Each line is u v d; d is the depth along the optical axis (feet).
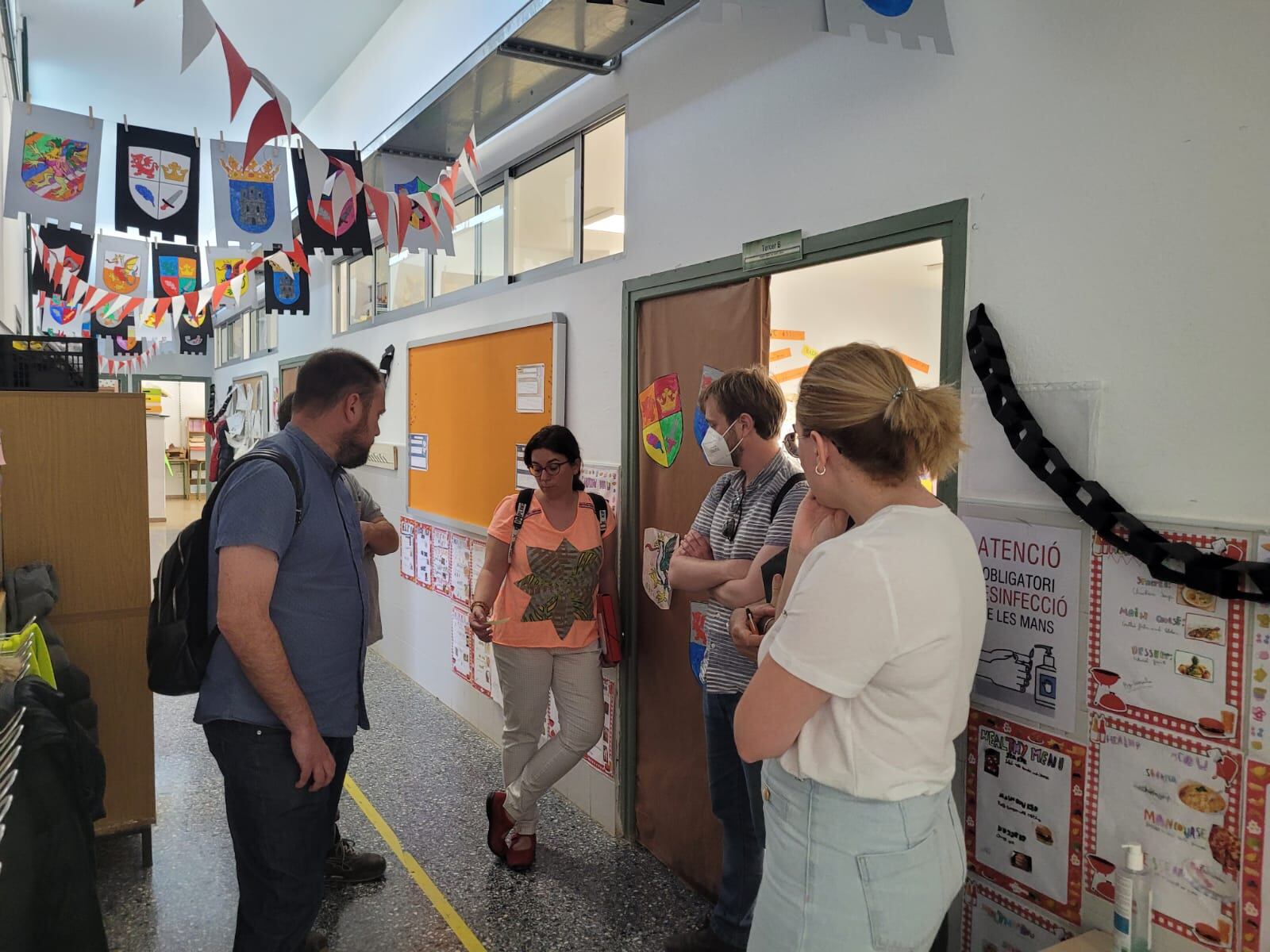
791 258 6.92
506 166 11.66
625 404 9.25
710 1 5.31
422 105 10.73
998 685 5.41
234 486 5.63
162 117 19.31
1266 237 4.03
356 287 18.44
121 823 8.93
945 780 4.04
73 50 15.70
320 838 6.01
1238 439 4.15
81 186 8.84
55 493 8.86
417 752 12.20
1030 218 5.15
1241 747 4.14
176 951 7.55
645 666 9.22
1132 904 4.45
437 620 14.43
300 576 5.91
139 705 9.11
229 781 5.76
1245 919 4.14
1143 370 4.57
